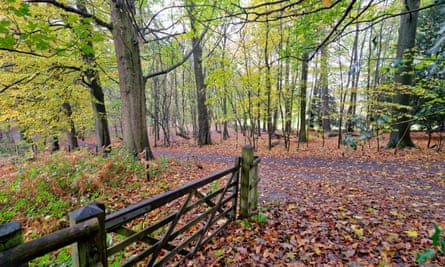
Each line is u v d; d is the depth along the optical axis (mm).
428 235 2654
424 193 4199
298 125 13852
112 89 20328
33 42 2732
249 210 3195
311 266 2205
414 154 7168
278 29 8383
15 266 936
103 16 6355
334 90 10312
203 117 14188
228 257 2344
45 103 7570
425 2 5773
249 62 10109
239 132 22875
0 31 2432
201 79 13664
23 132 8984
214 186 4512
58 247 1088
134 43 5625
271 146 11484
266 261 2289
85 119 10328
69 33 5125
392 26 11758
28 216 3533
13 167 4742
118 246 1514
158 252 1872
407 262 2199
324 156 8672
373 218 3154
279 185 5172
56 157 4934
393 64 1373
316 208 3617
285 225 3012
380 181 5109
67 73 7328
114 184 4574
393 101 8031
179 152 11867
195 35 4641
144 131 6371
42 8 4844
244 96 11281
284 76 10438
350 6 1318
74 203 3830
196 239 2590
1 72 6336
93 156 5457
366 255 2344
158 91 19359
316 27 2982
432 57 1377
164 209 3547
